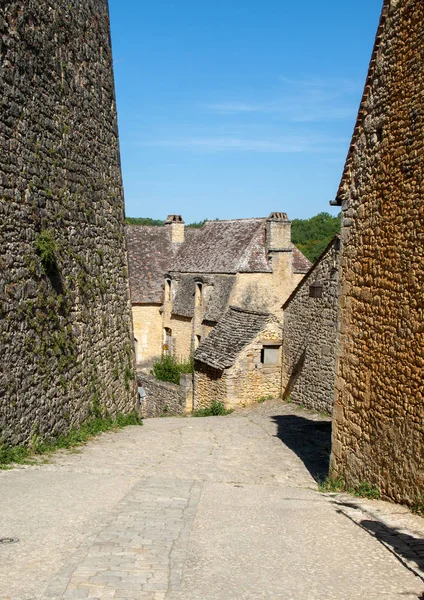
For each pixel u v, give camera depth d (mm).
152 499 7480
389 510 7418
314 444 13992
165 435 14312
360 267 9000
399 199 7922
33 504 6758
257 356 23250
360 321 8945
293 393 21953
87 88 13172
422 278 7309
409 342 7559
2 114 8930
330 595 4801
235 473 10242
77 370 12211
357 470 8867
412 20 7750
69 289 11781
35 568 4965
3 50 8984
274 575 5172
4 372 8906
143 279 41219
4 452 8781
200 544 5871
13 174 9297
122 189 16094
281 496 8336
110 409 14609
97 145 13867
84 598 4477
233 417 20047
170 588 4773
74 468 8992
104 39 14516
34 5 10195
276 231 34438
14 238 9289
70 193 11977
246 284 33750
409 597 4801
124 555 5367
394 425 7867
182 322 37406
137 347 40188
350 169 9492
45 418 10492
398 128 8016
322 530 6504
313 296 19562
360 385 8875
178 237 43688
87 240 13031
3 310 8867
